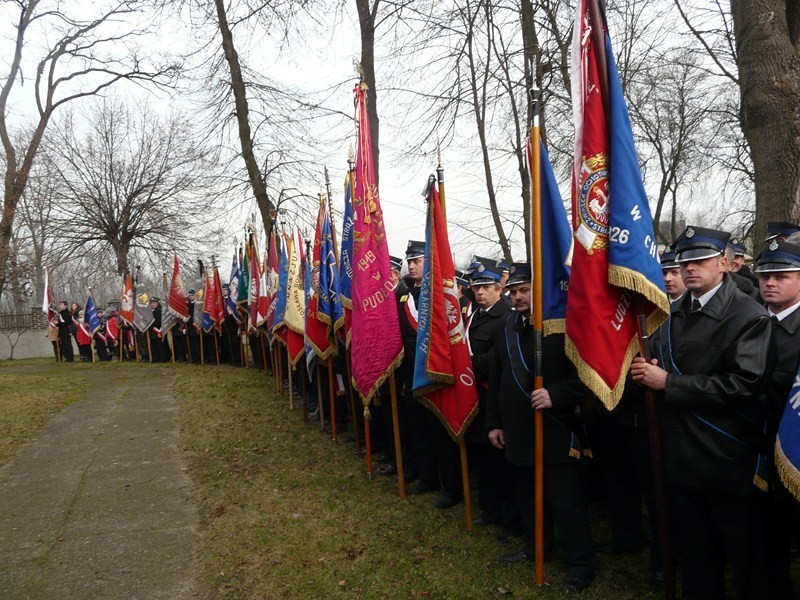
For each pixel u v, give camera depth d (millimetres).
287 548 4516
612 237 3266
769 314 3264
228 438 7555
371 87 10453
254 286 11578
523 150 11273
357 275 5562
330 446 7027
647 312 3352
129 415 9078
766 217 5062
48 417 9047
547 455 3750
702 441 2971
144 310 15891
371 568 4129
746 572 2975
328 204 7148
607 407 3232
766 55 5008
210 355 15094
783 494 2965
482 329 4926
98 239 24234
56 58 18578
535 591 3672
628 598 3553
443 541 4492
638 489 4102
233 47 13672
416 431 5520
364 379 5469
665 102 15469
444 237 4750
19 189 18719
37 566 4418
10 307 36000
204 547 4633
